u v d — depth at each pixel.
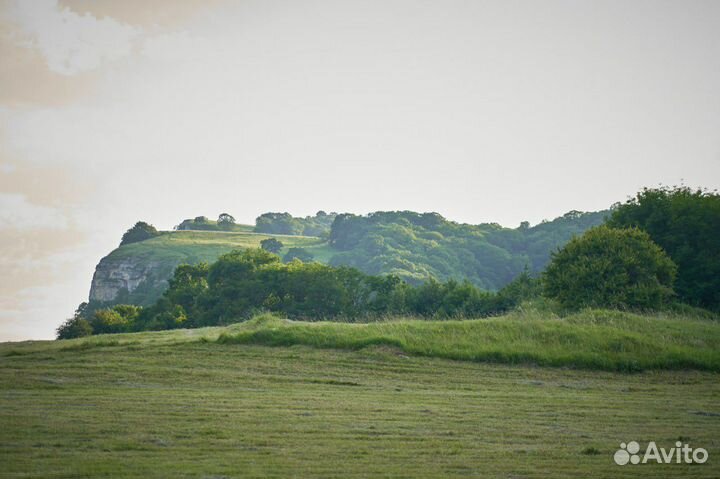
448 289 136.50
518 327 50.59
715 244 93.12
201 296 149.00
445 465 22.05
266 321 55.25
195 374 38.72
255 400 31.97
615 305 73.25
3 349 46.56
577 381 41.56
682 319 59.09
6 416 26.36
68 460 21.03
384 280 152.00
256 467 21.11
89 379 36.22
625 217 102.31
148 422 26.31
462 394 36.06
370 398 33.91
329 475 20.61
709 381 42.44
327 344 47.66
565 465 22.28
